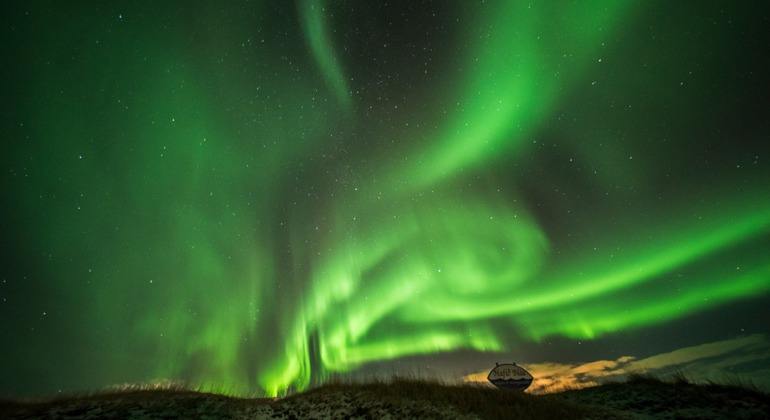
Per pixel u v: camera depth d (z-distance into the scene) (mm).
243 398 19828
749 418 13258
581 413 15273
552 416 14688
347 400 17828
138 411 15805
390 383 19906
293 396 20031
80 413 15391
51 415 15078
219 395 19578
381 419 15141
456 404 16172
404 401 16766
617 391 18438
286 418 16453
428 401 16625
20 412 15516
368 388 19344
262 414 16891
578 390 20391
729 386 16469
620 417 14727
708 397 15594
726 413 13914
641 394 17344
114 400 17109
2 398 17281
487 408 15562
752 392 15320
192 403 17297
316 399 18656
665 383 18297
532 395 18250
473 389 18562
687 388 17031
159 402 17062
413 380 20125
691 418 13938
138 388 19625
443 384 19562
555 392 21094
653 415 14758
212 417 15953
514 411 15336
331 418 15969
